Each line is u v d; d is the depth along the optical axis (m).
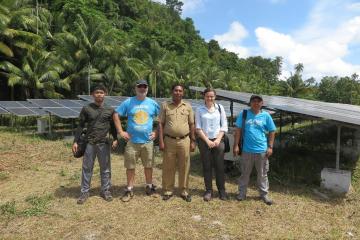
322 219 5.51
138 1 73.62
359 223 5.41
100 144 5.76
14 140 12.99
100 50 29.80
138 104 5.80
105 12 54.84
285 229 5.00
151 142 5.93
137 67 34.41
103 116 5.74
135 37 50.75
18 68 25.47
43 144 12.33
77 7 37.44
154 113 5.96
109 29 33.25
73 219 5.10
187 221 5.12
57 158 9.73
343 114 7.91
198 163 9.57
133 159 5.83
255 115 5.91
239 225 5.06
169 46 57.91
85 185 5.80
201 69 50.50
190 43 78.56
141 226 4.90
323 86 56.56
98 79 29.92
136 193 6.27
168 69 41.00
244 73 79.94
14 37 25.02
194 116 5.98
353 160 10.66
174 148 5.77
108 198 5.84
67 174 7.82
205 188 6.61
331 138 14.10
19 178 7.43
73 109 14.98
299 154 11.13
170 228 4.87
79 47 29.11
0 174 7.62
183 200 5.96
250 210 5.69
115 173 7.92
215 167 6.06
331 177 7.17
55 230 4.75
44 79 25.55
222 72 51.91
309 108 8.48
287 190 7.04
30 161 9.20
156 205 5.69
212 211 5.54
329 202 6.41
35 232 4.69
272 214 5.55
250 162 5.99
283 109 7.50
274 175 8.20
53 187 6.71
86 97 16.06
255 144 5.88
